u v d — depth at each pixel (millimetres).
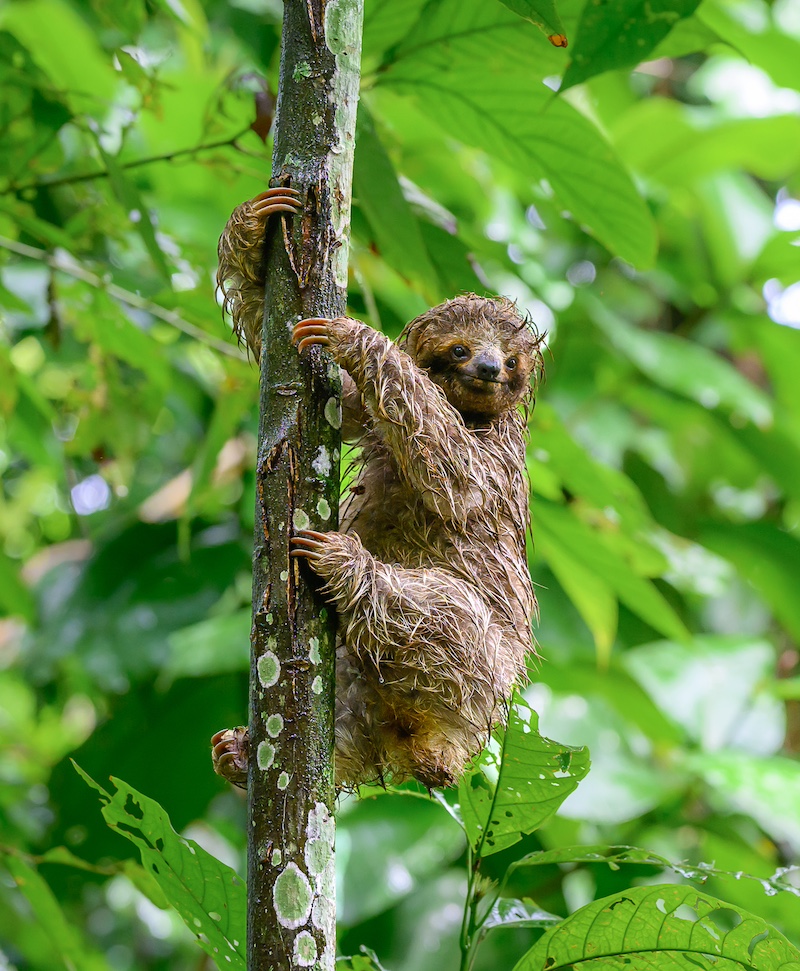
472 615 6109
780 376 15727
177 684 12438
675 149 14930
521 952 11539
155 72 9375
